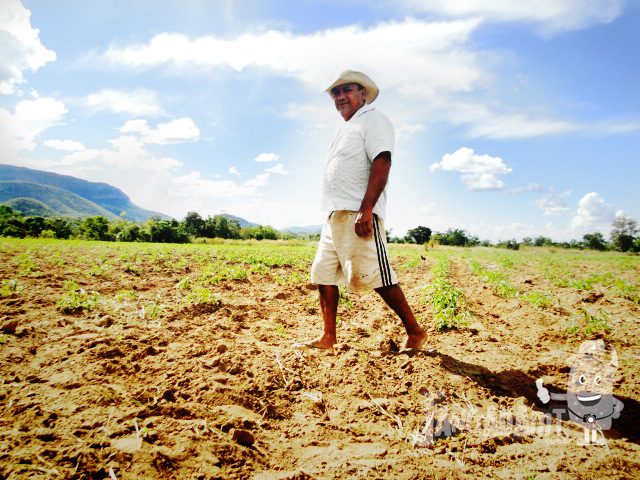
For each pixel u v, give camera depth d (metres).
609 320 4.21
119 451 1.48
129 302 4.40
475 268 12.66
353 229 2.67
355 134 2.73
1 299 4.05
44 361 2.41
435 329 3.98
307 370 2.57
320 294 2.96
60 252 11.03
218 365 2.49
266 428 1.89
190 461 1.50
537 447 1.73
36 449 1.45
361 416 2.02
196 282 6.54
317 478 1.48
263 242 56.22
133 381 2.22
